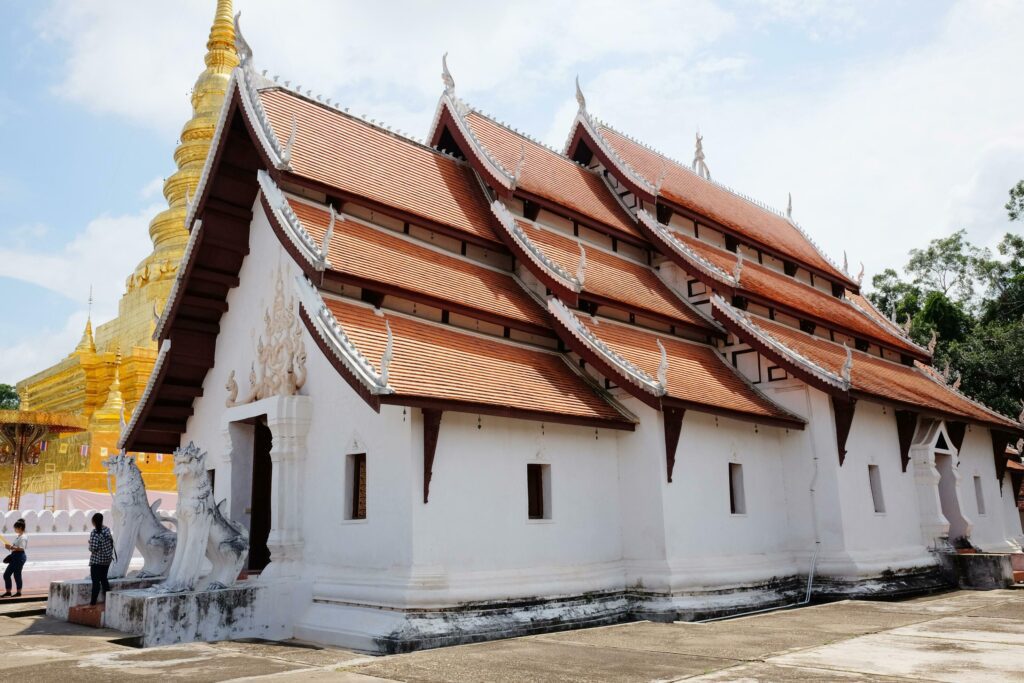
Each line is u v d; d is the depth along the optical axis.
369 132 20.55
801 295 26.84
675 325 21.42
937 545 23.06
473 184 22.23
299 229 16.06
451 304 17.20
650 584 17.23
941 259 61.31
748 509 19.69
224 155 18.69
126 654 12.10
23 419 32.38
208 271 19.47
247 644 13.57
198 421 20.88
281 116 18.56
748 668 10.21
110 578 17.20
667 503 17.48
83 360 38.34
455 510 14.80
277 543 16.08
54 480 33.81
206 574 14.98
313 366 17.08
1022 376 44.56
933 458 23.72
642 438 18.02
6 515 22.03
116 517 17.89
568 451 17.30
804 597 19.89
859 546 20.41
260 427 19.23
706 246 25.61
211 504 15.14
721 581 17.97
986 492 28.38
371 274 16.22
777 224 32.09
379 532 14.67
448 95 23.17
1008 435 29.89
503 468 15.87
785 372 21.45
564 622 15.77
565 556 16.62
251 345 19.08
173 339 20.06
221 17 46.62
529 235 20.80
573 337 18.59
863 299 33.34
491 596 14.80
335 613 14.69
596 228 23.00
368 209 18.45
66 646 12.97
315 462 16.50
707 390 19.34
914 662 10.38
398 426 14.70
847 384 19.59
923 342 52.09
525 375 17.41
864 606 17.64
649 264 24.59
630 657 11.29
